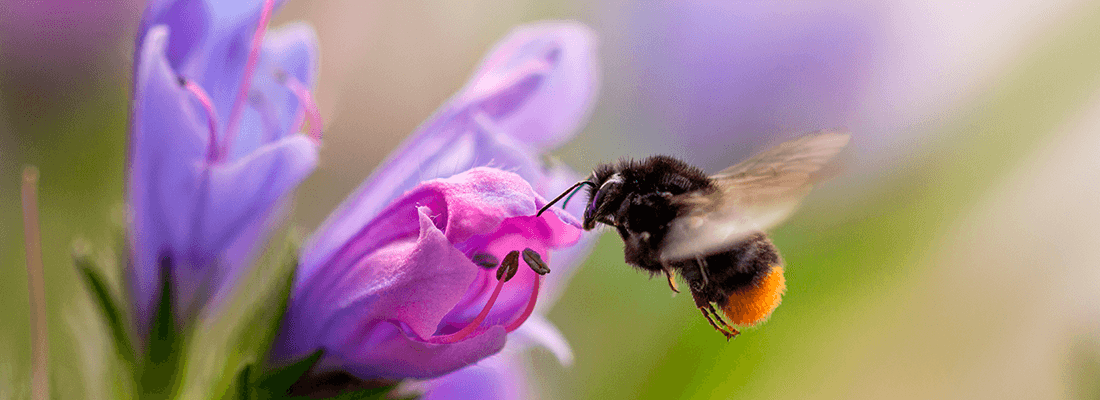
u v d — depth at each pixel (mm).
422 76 320
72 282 293
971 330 296
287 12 318
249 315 267
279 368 264
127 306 269
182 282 268
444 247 257
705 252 270
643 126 318
